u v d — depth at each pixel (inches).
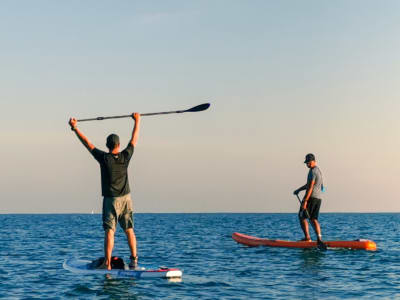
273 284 334.6
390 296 296.5
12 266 434.9
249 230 1162.0
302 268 408.5
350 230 1147.9
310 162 537.0
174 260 473.4
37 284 335.3
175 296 291.4
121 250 579.2
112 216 339.3
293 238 857.5
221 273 383.6
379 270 396.2
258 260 463.5
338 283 339.3
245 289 316.5
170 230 1160.8
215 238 805.9
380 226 1469.0
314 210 542.3
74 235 959.0
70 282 334.6
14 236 919.7
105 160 332.2
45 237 886.4
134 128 346.9
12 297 294.2
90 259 427.5
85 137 337.4
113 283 325.7
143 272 346.3
